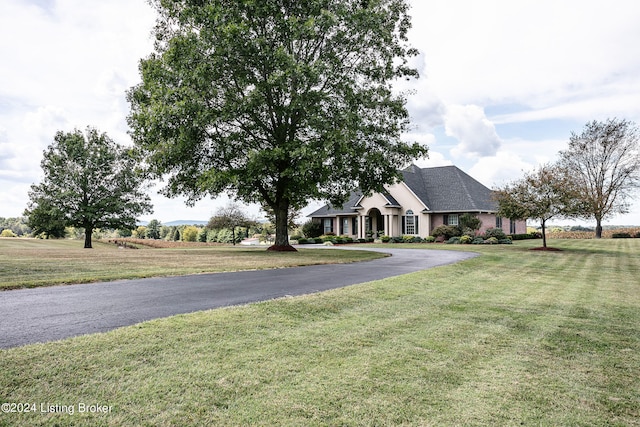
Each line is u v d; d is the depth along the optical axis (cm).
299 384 371
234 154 2019
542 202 2239
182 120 1800
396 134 2184
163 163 1909
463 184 3828
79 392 337
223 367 402
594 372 429
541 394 369
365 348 480
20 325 537
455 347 497
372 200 3906
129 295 775
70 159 3553
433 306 729
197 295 786
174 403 326
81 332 507
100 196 3666
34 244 3975
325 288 898
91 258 1550
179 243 4759
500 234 3288
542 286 1040
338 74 2048
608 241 3119
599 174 3966
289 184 2056
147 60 2033
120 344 451
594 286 1061
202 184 1823
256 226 5012
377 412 323
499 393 368
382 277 1100
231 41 1728
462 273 1235
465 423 311
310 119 1809
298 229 5153
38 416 298
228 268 1264
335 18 1761
